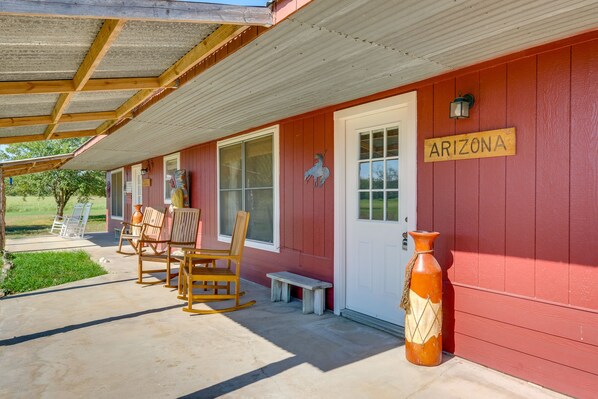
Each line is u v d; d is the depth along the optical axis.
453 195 3.08
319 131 4.41
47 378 2.77
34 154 17.56
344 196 4.15
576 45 2.42
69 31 2.23
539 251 2.59
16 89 2.96
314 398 2.48
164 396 2.52
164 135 6.04
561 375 2.48
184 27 2.30
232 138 6.09
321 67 2.87
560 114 2.50
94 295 5.01
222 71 2.94
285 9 2.03
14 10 1.68
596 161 2.35
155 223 7.53
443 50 2.57
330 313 4.20
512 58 2.70
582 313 2.40
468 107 2.94
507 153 2.75
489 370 2.82
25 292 5.18
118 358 3.10
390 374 2.78
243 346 3.31
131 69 3.02
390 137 3.70
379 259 3.80
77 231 12.34
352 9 1.96
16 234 13.27
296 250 4.79
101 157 9.27
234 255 4.46
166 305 4.55
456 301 3.05
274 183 5.17
